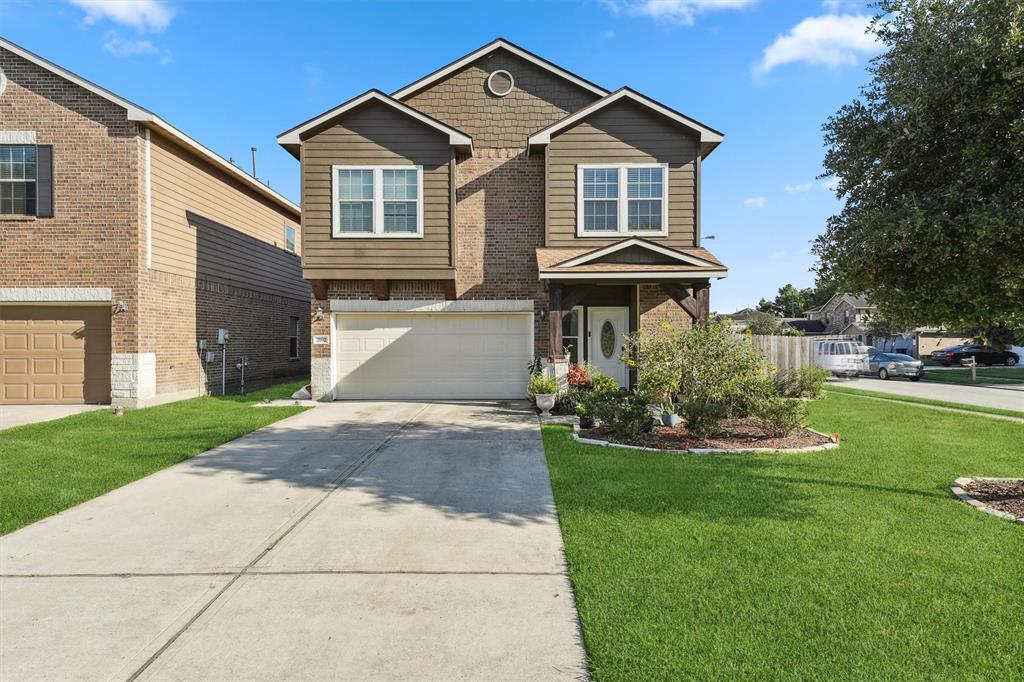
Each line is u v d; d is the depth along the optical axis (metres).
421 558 4.34
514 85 14.01
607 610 3.45
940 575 3.89
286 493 6.07
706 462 7.16
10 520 5.16
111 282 12.06
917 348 37.47
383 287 13.09
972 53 4.64
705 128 12.61
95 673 2.94
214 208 15.23
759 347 16.98
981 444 8.38
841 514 5.14
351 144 12.72
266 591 3.82
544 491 6.09
